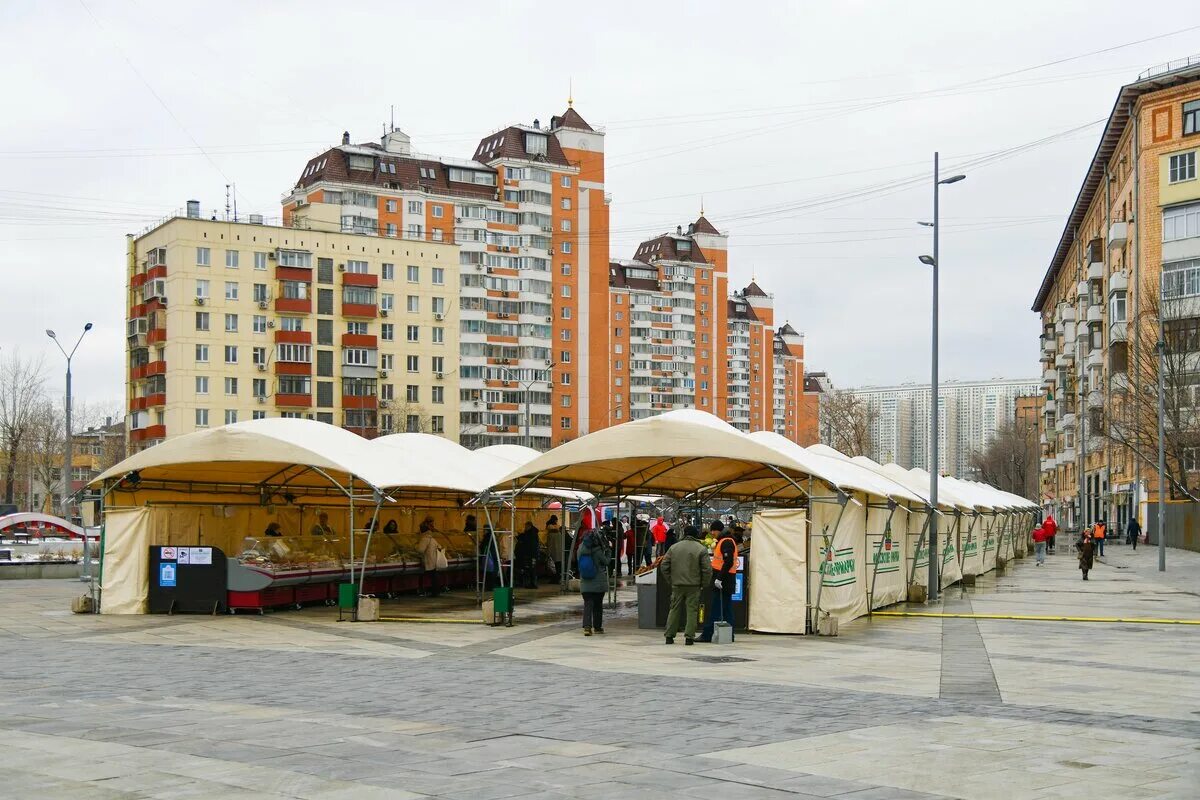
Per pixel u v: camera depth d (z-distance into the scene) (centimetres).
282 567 2472
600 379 12012
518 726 1073
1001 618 2431
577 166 11975
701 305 16238
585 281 11950
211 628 2150
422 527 3189
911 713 1158
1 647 1834
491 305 11281
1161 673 1511
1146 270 6519
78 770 859
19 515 4353
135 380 9075
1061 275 11106
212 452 2355
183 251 8500
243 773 850
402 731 1042
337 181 10719
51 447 9488
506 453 3762
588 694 1302
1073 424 9756
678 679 1442
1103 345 7950
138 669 1544
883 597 2650
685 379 16012
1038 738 1012
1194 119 6334
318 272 9100
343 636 2019
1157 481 6525
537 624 2267
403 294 9531
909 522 3055
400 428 9150
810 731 1047
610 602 2834
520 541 3356
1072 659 1678
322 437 2480
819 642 1936
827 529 2127
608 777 843
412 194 10912
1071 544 7962
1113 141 7375
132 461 2425
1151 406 5675
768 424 18688
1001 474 14775
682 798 779
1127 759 919
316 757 914
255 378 8762
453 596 3000
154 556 2452
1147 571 4428
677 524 3847
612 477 2630
